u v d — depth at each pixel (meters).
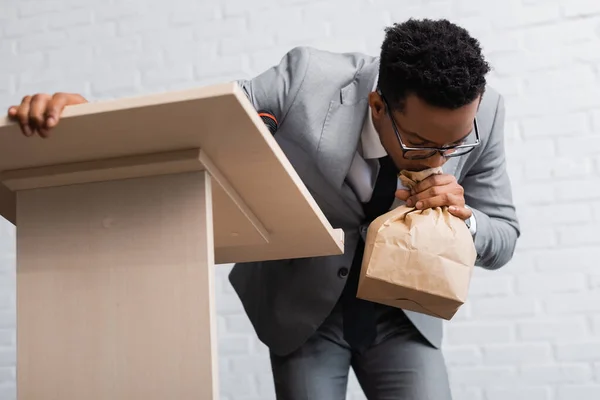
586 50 2.53
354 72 1.44
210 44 2.78
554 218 2.48
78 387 0.90
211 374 0.86
